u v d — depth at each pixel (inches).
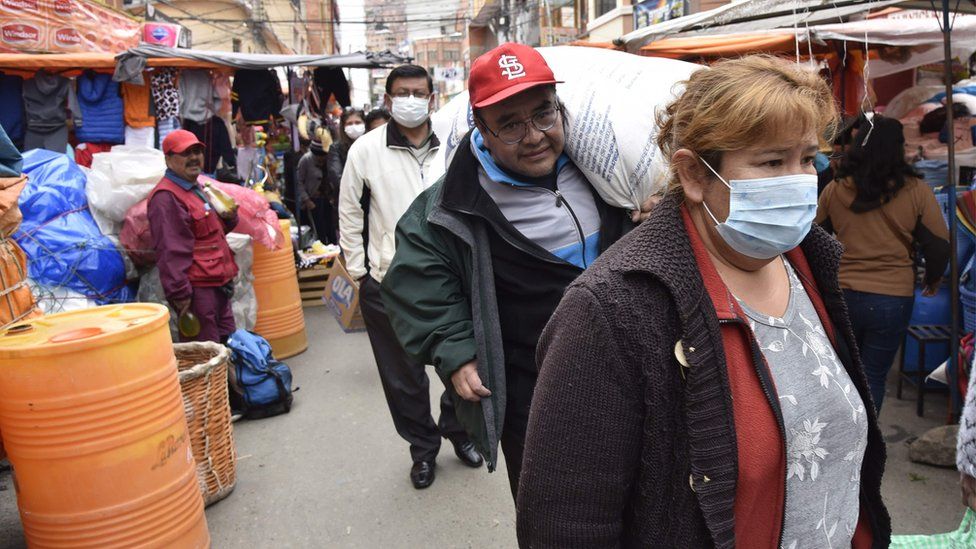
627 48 226.1
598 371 43.5
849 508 51.8
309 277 298.4
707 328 43.9
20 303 115.1
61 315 107.0
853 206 140.6
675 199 48.6
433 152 142.7
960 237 161.6
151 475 101.7
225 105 288.0
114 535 98.8
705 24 193.6
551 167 78.2
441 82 1665.8
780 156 44.9
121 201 174.4
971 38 198.4
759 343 47.3
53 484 96.0
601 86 82.0
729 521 43.9
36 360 92.1
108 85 256.4
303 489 141.2
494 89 72.7
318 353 235.1
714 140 44.4
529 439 46.6
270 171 428.5
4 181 111.9
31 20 303.9
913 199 136.0
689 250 46.1
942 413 165.8
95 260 169.0
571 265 78.7
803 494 47.9
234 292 197.9
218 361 134.0
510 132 74.9
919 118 247.0
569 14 868.6
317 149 360.8
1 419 96.7
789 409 46.6
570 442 44.3
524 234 78.8
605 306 43.4
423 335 81.0
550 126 75.6
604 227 81.0
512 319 79.8
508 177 78.7
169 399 105.1
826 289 53.4
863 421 50.7
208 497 134.1
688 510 44.2
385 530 125.4
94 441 95.9
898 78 283.9
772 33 228.4
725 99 43.8
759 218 45.1
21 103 250.8
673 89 54.1
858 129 152.3
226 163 287.7
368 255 142.3
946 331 168.1
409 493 137.9
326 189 366.9
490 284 77.9
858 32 198.4
